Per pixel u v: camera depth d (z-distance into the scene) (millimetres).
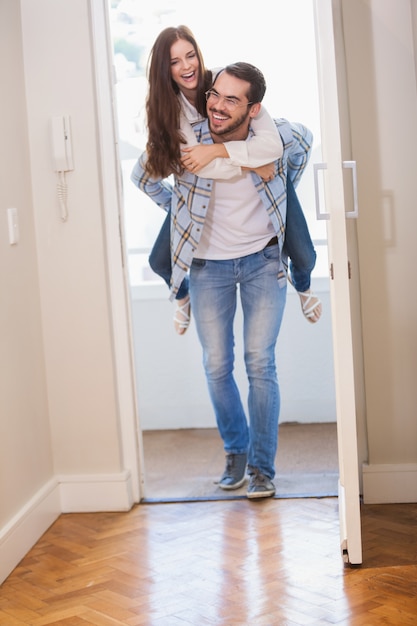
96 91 3281
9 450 2914
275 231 3461
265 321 3500
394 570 2645
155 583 2658
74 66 3254
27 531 2990
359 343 3316
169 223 3596
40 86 3271
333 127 2557
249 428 3594
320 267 4387
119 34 4191
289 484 3598
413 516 3117
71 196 3297
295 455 4016
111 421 3361
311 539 2955
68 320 3340
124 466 3438
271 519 3182
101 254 3299
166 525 3184
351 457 2625
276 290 3500
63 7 3240
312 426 4523
